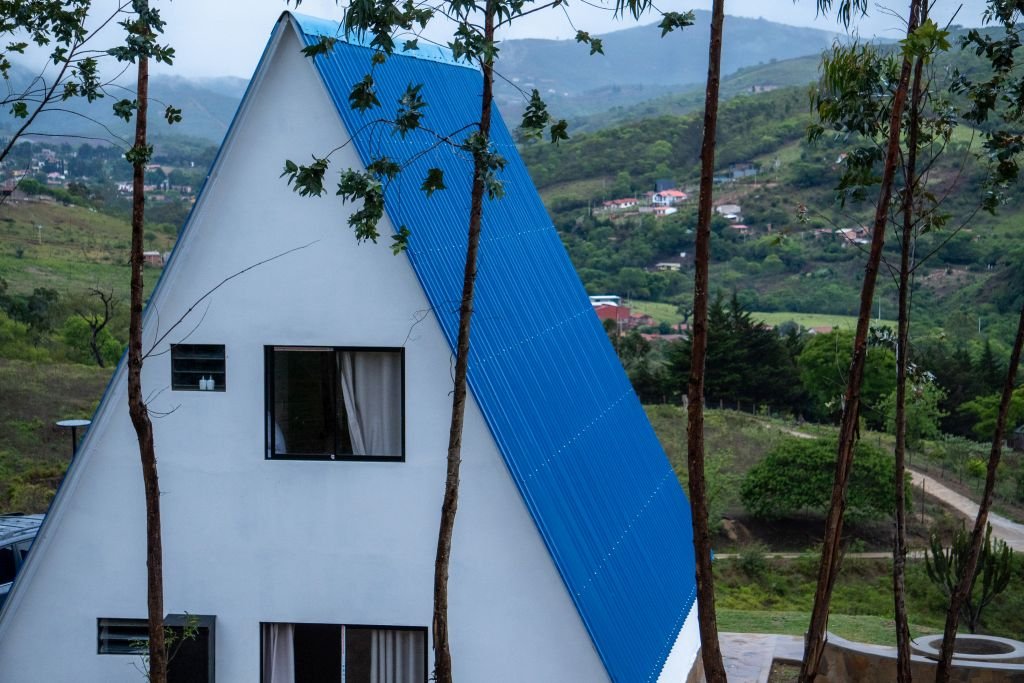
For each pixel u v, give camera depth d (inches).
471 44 420.5
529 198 773.9
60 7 510.0
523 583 515.8
